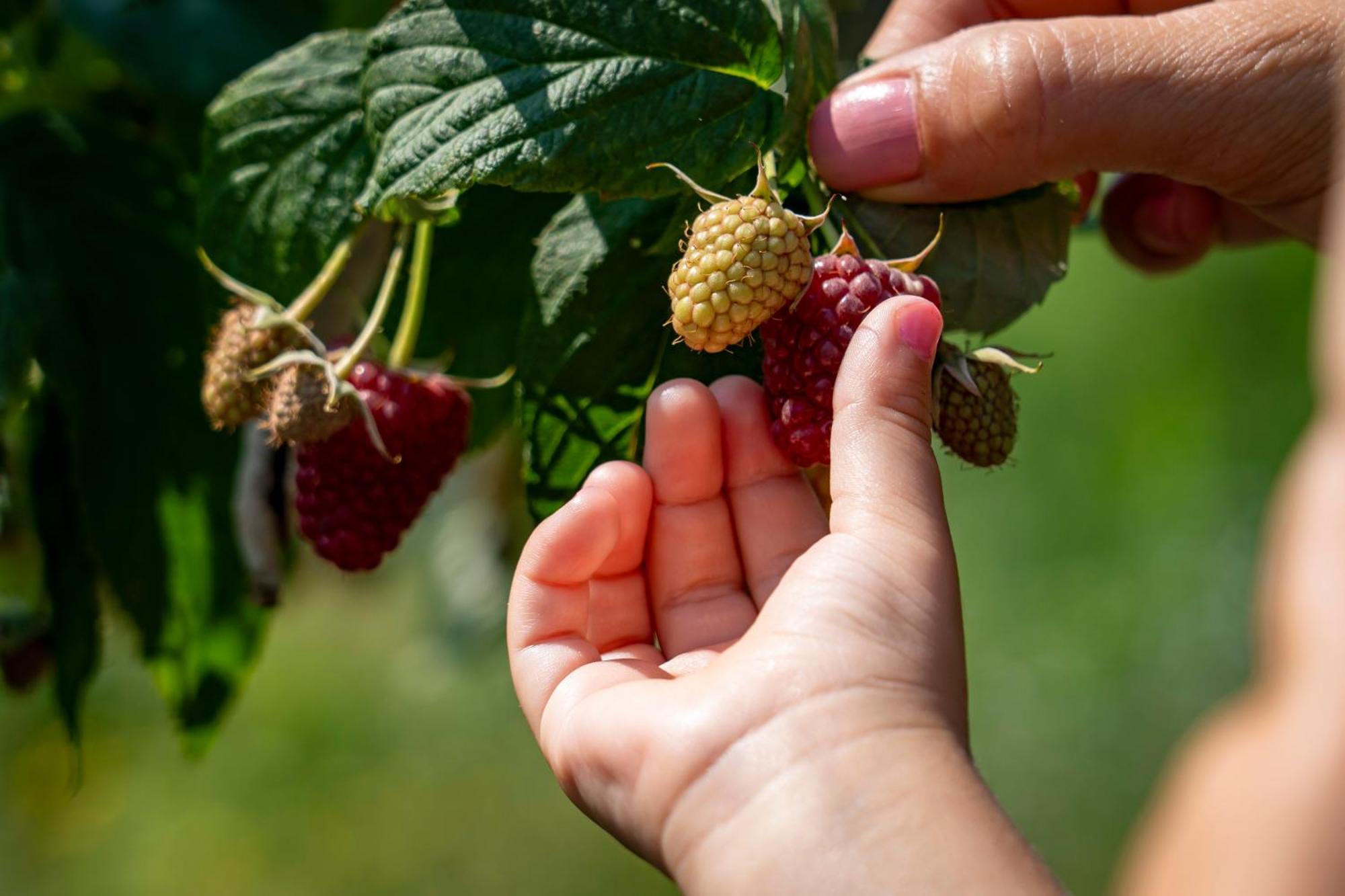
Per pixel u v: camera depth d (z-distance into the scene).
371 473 0.27
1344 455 0.15
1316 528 0.15
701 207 0.24
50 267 0.30
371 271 0.28
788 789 0.22
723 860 0.22
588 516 0.25
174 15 0.32
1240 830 0.15
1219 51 0.26
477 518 0.49
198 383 0.31
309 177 0.27
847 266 0.24
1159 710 0.70
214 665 0.31
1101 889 0.63
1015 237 0.26
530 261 0.29
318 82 0.27
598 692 0.24
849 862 0.21
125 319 0.31
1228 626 0.71
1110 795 0.67
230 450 0.31
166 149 0.31
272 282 0.27
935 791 0.22
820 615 0.23
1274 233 0.33
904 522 0.23
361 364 0.27
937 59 0.25
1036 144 0.25
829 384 0.24
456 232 0.28
